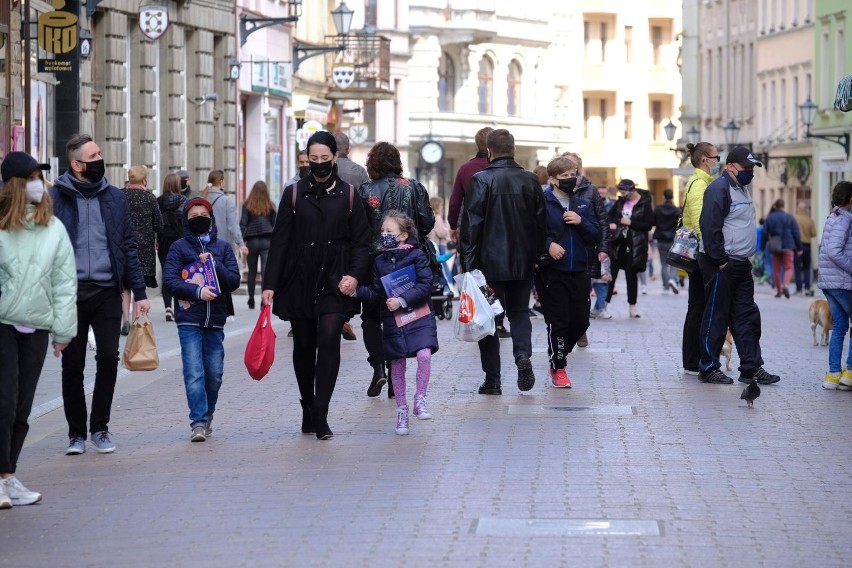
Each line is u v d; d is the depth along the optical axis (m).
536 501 18.52
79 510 18.50
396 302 23.86
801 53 111.50
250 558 15.96
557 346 29.08
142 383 30.27
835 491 19.14
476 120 140.75
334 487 19.52
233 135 73.50
